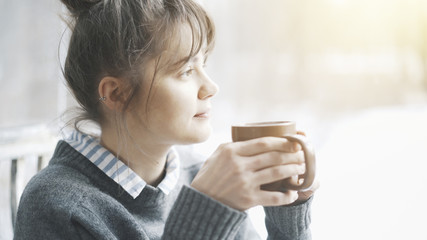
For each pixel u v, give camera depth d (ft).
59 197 2.21
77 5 2.38
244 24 6.90
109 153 2.43
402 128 7.54
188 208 1.97
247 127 2.05
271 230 2.69
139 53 2.19
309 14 7.30
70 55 2.43
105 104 2.35
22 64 6.03
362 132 7.57
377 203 5.62
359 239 4.89
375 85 7.89
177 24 2.20
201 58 2.36
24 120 5.98
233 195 1.94
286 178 1.99
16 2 6.00
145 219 2.49
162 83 2.20
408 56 8.00
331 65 7.61
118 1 2.24
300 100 7.35
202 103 2.33
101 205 2.29
